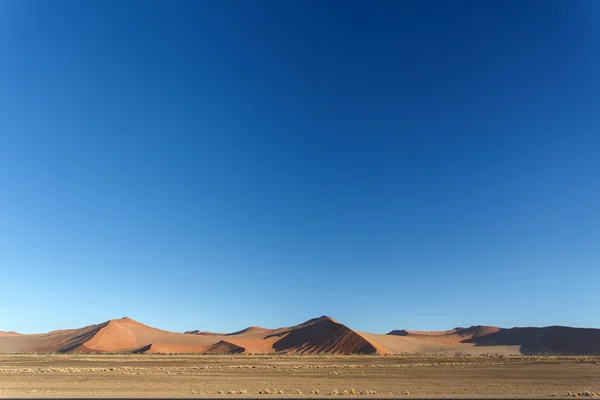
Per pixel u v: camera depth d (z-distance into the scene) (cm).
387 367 6219
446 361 8019
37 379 4153
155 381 4072
